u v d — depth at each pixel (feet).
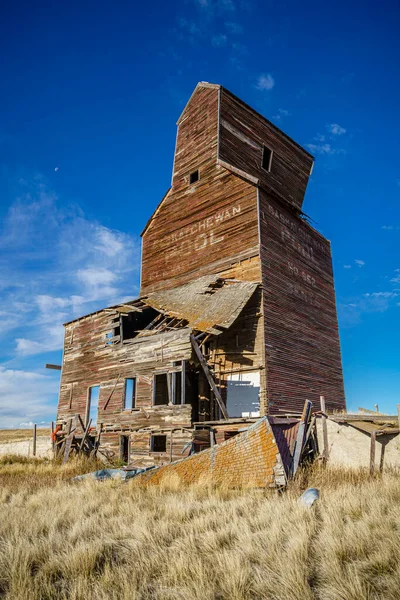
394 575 17.13
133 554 22.65
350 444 47.57
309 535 22.59
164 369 69.41
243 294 68.54
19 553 22.12
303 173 104.47
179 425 63.87
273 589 17.22
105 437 77.61
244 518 27.17
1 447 107.45
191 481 42.68
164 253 93.86
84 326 93.30
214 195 85.51
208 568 19.47
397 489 31.01
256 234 75.00
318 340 83.15
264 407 64.08
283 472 37.09
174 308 74.69
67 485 47.65
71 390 91.40
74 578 19.88
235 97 92.17
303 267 85.56
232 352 71.00
